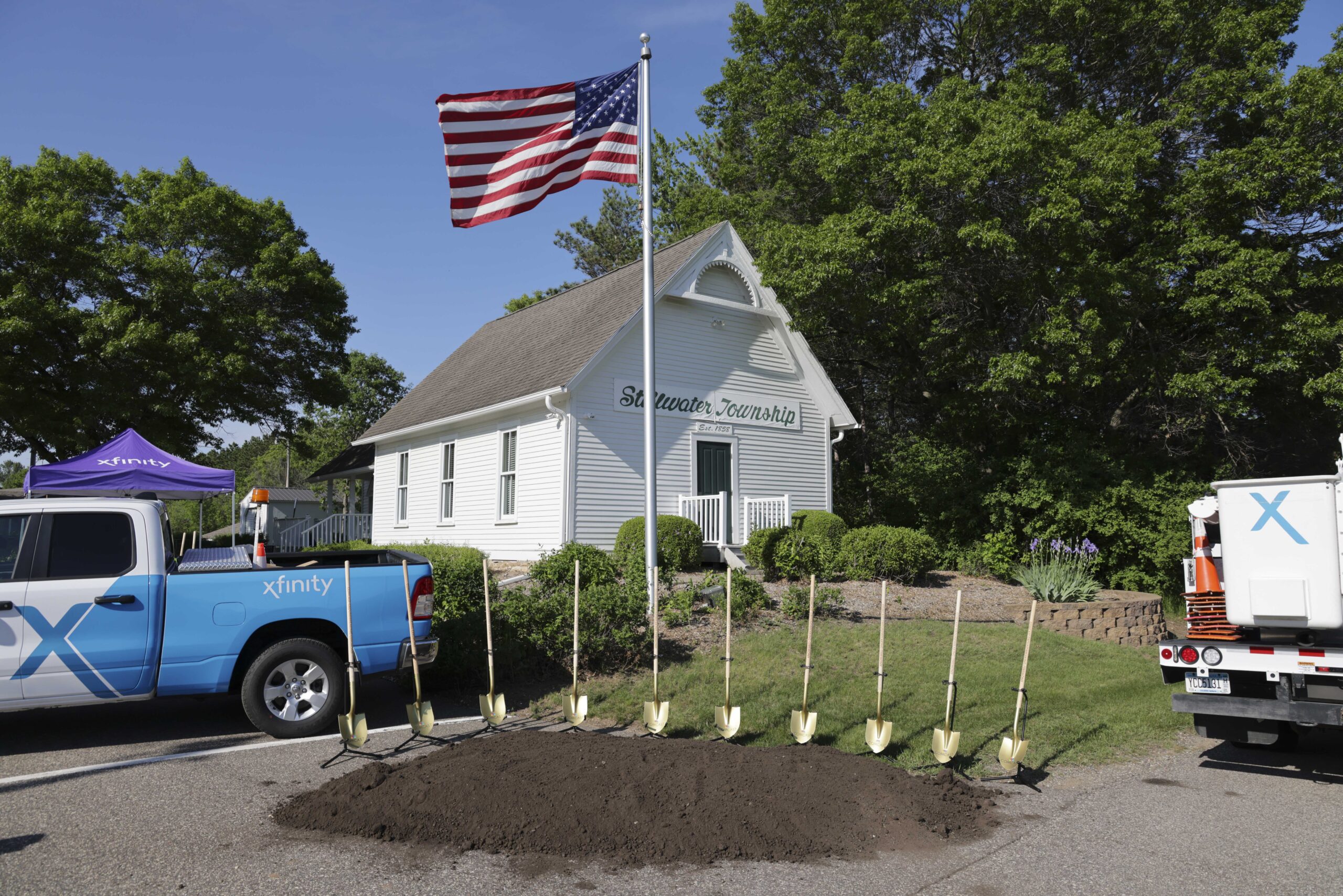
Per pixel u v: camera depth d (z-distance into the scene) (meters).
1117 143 17.27
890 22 22.23
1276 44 18.72
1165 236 19.20
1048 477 18.52
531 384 16.61
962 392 21.91
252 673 6.77
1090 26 20.19
